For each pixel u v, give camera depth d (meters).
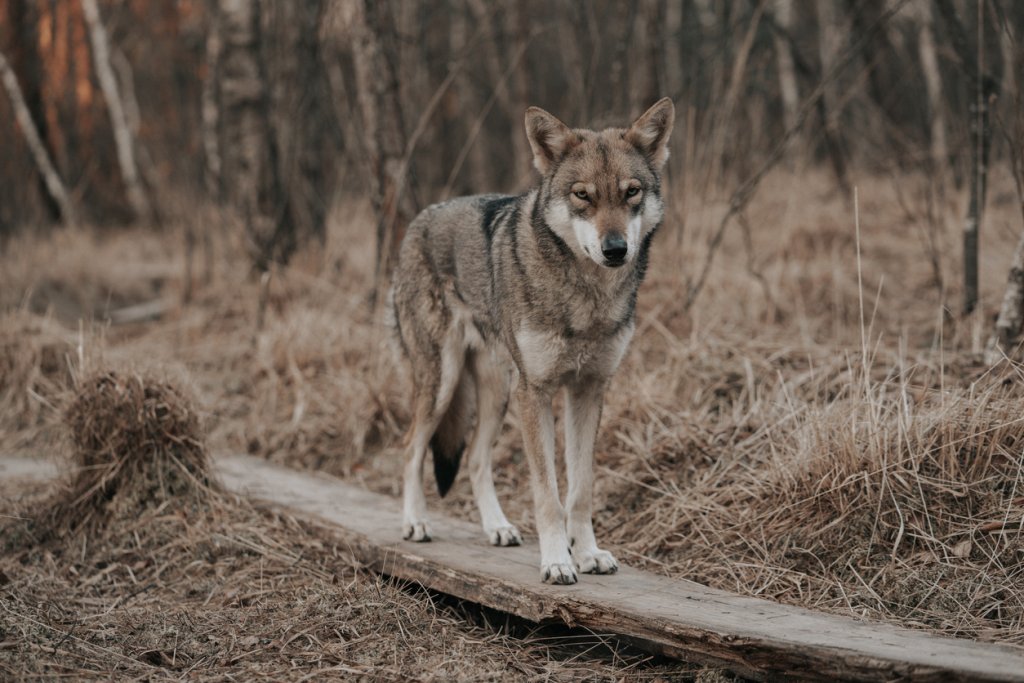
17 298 9.78
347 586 4.45
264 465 6.34
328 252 9.30
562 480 5.78
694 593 3.98
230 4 10.10
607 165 4.21
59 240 12.48
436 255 5.13
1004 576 3.85
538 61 13.77
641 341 6.91
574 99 10.34
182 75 14.77
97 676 3.52
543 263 4.25
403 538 4.82
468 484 6.01
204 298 10.04
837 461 4.45
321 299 8.84
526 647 4.00
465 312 5.02
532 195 4.50
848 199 10.14
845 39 9.60
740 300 7.52
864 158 12.71
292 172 9.77
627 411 5.88
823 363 6.04
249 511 5.28
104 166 17.78
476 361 5.05
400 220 7.57
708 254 7.23
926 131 11.52
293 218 10.46
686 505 4.89
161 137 14.12
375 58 7.51
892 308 7.45
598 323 4.27
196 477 5.37
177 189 12.62
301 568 4.74
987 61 6.70
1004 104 7.86
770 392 5.83
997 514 4.10
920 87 12.08
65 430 5.60
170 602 4.41
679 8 16.00
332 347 7.73
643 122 4.47
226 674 3.61
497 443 6.23
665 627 3.58
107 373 5.41
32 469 6.14
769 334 6.82
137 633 3.97
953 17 6.57
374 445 6.68
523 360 4.36
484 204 5.02
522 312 4.32
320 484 5.89
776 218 9.99
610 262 4.00
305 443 6.74
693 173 8.39
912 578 3.98
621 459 5.59
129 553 4.96
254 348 8.11
